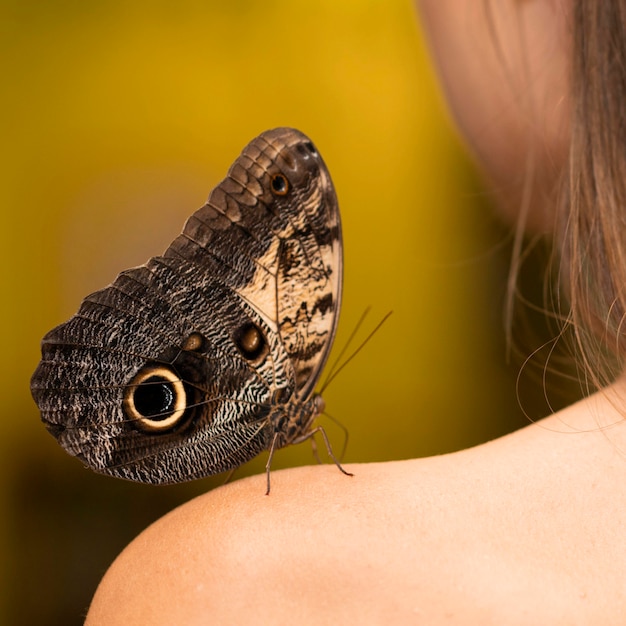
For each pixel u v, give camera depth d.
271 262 0.78
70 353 0.77
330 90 2.44
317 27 2.42
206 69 2.42
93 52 2.38
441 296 2.46
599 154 0.71
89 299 0.77
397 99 2.42
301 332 0.79
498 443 0.72
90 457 0.77
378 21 2.41
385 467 0.72
